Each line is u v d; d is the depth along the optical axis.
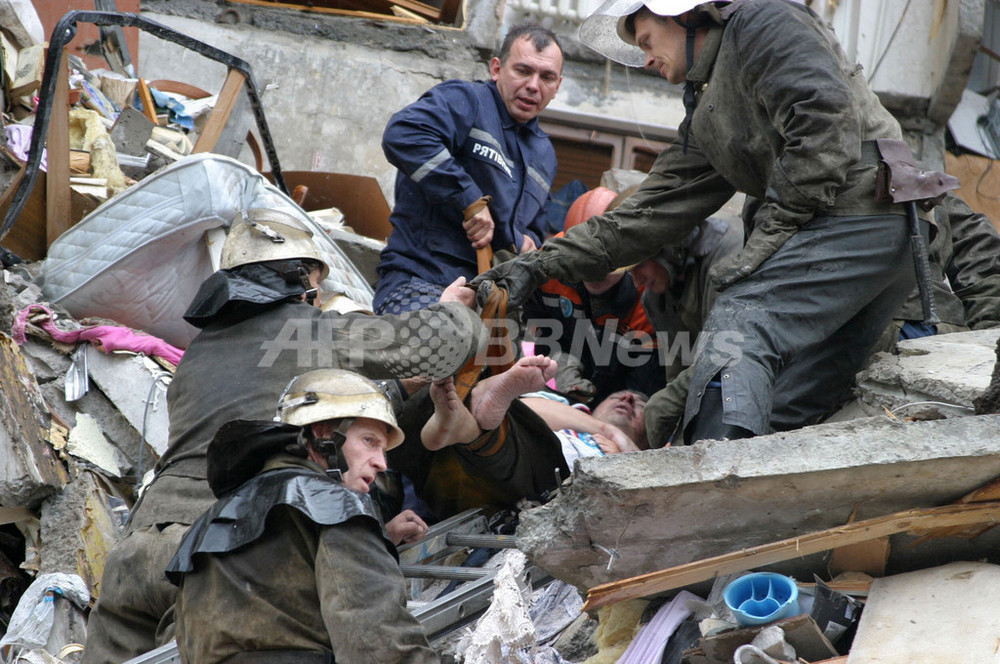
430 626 8.09
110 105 17.80
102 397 12.09
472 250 12.03
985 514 6.61
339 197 18.06
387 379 8.72
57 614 9.94
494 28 22.56
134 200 12.70
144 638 8.01
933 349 10.07
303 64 21.70
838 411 10.07
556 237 10.23
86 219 12.85
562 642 8.10
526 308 12.11
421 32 22.28
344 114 21.69
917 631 6.18
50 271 12.89
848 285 8.86
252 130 21.03
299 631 6.51
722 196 10.14
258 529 6.54
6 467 10.61
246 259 8.82
